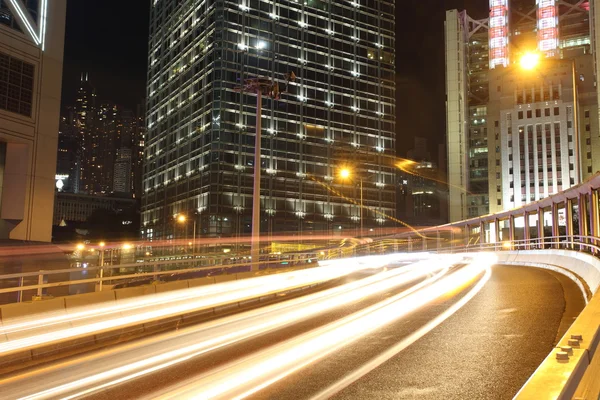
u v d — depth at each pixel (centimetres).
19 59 4794
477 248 4866
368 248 8375
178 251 9881
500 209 12875
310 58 10381
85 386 805
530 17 14675
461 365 830
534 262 2978
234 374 827
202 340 1147
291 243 9575
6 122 4647
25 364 984
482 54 15638
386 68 11444
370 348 978
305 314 1459
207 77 9581
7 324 1150
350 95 10831
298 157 9956
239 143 9362
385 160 11131
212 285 1961
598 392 347
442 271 2783
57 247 4828
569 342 379
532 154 12288
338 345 1016
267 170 9569
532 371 775
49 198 5028
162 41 11756
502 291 1720
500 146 12862
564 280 1975
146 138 12175
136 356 1014
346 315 1398
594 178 2206
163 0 11906
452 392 696
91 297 1420
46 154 5022
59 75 5203
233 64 9462
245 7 9725
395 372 803
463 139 13825
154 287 1678
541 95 12375
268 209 9475
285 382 768
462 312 1339
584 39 13750
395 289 1995
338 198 10331
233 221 9125
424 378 766
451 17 14212
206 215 9075
